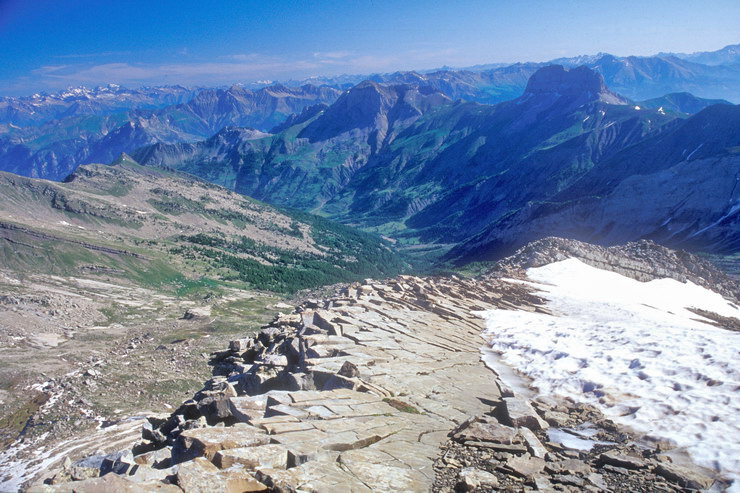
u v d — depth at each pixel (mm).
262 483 10859
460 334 33312
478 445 14703
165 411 44375
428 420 16859
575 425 17031
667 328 29062
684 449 14047
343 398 17688
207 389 26781
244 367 31266
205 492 10039
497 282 57375
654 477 12664
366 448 13750
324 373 20828
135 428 39906
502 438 15070
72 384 52938
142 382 52875
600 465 13680
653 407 17266
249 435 12961
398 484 11820
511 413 17312
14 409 49312
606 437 15734
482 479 12281
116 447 35812
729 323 55531
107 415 44625
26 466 35031
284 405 16266
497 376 24016
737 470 12523
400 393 19484
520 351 28562
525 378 23641
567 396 20297
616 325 31234
